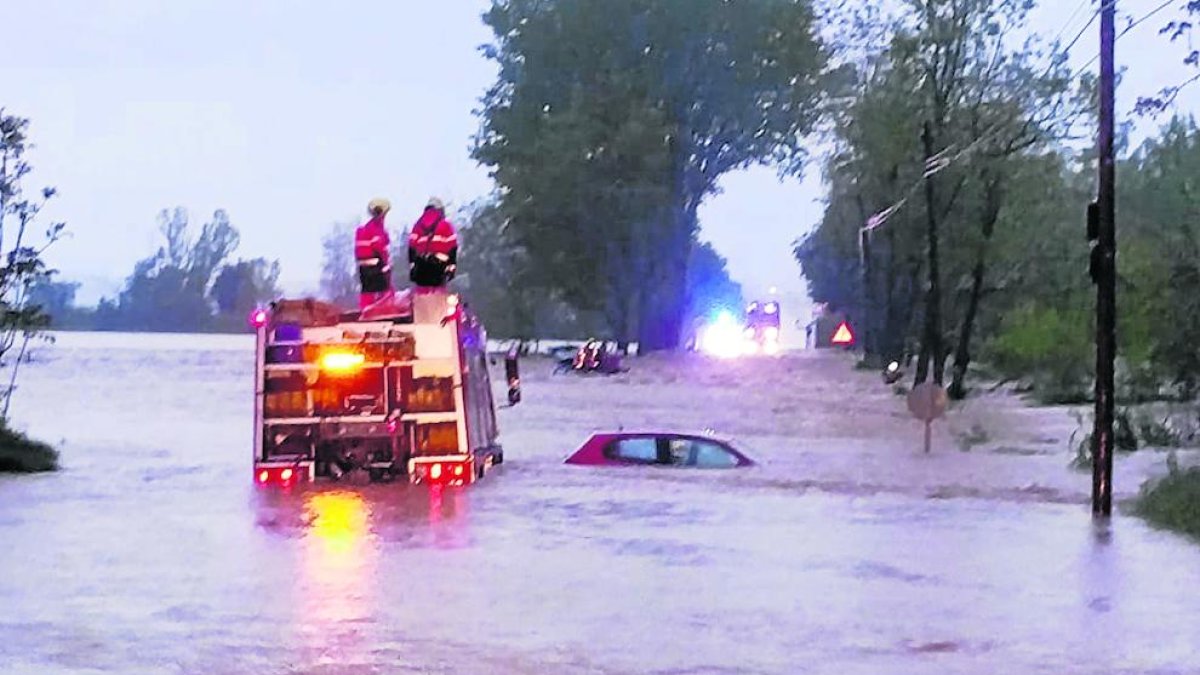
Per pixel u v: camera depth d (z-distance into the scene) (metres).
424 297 29.06
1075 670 14.16
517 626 15.73
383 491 28.08
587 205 106.25
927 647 15.08
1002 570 20.25
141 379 89.44
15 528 23.30
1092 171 79.69
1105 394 27.69
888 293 87.56
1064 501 29.31
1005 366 80.69
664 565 20.03
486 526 23.69
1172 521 25.27
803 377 90.31
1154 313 41.16
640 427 49.44
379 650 14.53
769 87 110.25
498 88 111.00
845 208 120.50
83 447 39.91
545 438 43.78
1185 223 42.00
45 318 36.06
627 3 107.56
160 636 15.11
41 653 14.34
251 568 19.47
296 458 28.84
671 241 109.69
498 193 111.81
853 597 17.83
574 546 21.66
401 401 28.92
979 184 73.50
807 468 34.84
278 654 14.34
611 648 14.72
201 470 32.84
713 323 170.62
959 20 69.88
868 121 74.81
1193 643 15.45
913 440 45.56
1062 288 79.69
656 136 105.81
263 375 28.81
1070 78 69.62
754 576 19.23
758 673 13.78
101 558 20.23
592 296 114.88
